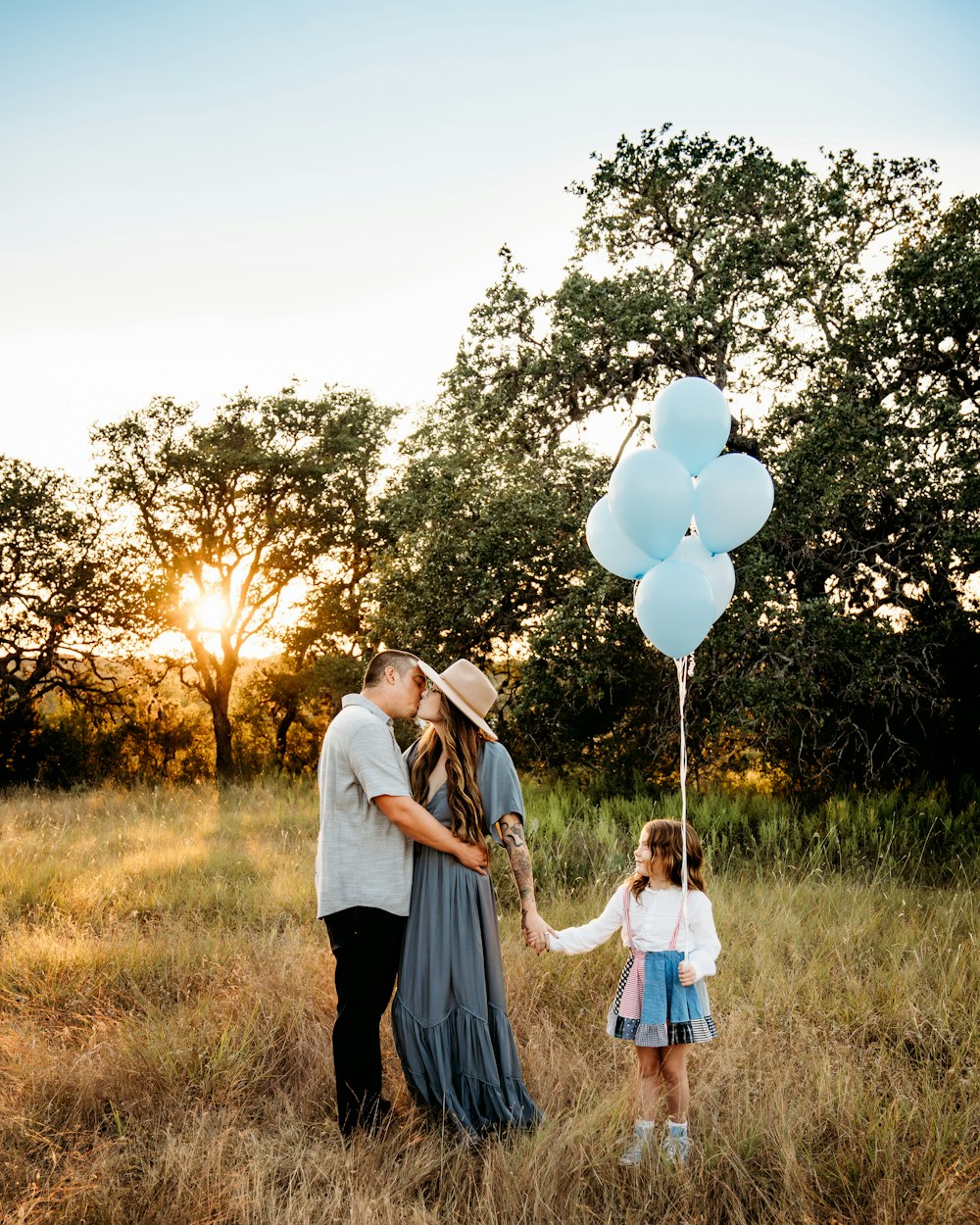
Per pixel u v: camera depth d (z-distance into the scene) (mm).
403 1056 3455
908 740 11438
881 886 6910
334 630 20359
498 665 12453
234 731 22141
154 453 19609
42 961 5219
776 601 9656
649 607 4074
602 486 11234
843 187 10539
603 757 13484
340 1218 2852
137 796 14719
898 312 10281
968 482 9633
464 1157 3158
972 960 4918
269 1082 3902
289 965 4945
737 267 10547
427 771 3604
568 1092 3699
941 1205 2855
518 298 11195
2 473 18969
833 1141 3299
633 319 10250
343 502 20516
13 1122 3439
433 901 3475
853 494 9766
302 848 9172
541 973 4836
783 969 4895
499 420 11523
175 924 6020
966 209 11164
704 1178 3029
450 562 11781
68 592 19125
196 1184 3051
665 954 3363
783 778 11969
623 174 11266
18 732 19500
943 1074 3848
